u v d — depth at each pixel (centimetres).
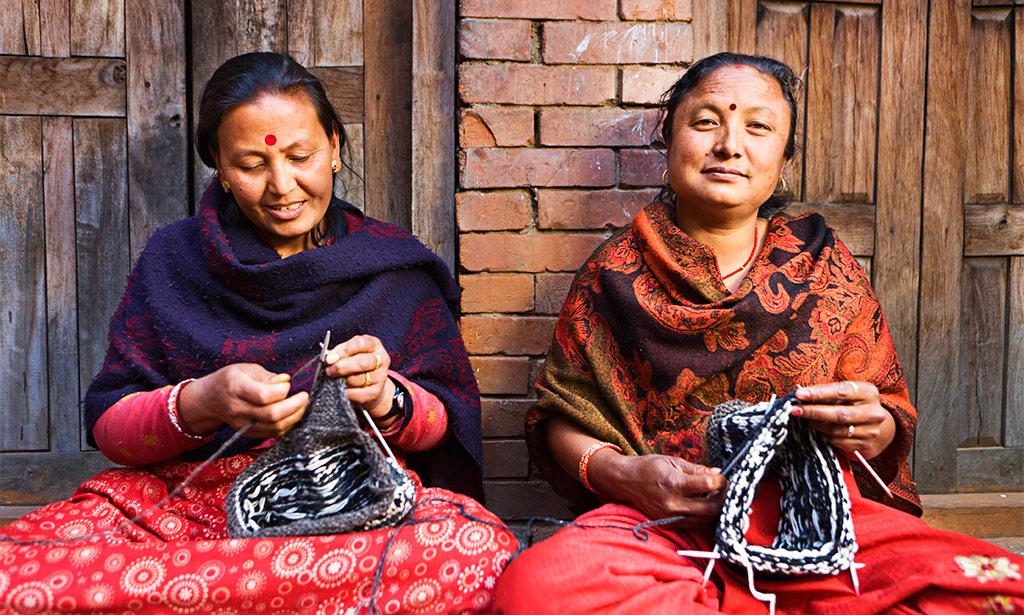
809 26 207
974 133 212
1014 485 212
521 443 193
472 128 187
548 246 191
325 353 124
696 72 153
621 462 136
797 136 208
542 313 192
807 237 157
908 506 151
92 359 209
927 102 210
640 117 189
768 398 144
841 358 149
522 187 189
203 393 125
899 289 212
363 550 115
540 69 187
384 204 211
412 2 200
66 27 201
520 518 194
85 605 107
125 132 206
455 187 201
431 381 155
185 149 208
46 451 210
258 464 123
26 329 207
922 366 212
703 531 131
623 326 150
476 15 185
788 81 153
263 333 146
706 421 144
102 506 130
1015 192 212
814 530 123
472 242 189
